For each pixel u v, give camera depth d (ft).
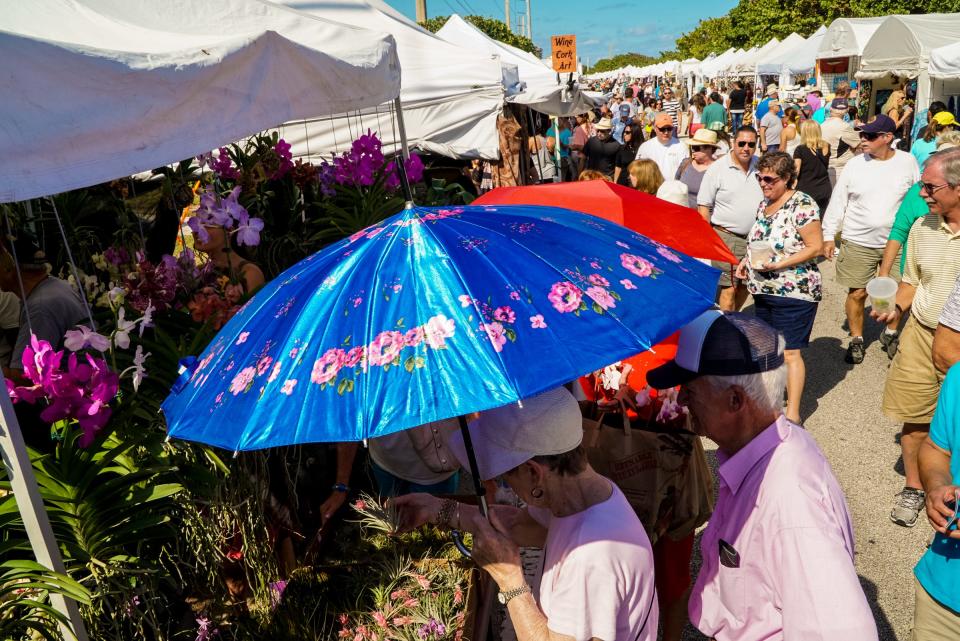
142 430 6.90
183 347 7.63
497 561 5.82
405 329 4.58
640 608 5.69
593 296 4.81
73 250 11.96
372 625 7.79
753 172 18.51
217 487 7.09
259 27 10.99
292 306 5.08
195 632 6.93
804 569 5.22
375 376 4.42
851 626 5.01
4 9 7.56
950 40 48.44
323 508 9.25
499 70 25.03
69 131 5.77
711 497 8.79
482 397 4.19
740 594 5.79
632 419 8.38
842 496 5.66
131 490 6.53
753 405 5.70
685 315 4.96
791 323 15.39
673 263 5.56
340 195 15.98
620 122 57.77
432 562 8.67
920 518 12.92
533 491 5.87
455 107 25.32
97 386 6.06
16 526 6.40
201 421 4.81
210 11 10.60
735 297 19.43
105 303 9.03
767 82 100.73
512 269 4.88
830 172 40.11
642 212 10.40
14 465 5.36
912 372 12.09
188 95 7.25
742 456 5.75
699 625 6.34
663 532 8.38
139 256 8.74
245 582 7.59
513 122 28.02
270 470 8.36
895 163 18.37
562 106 39.60
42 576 5.52
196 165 13.50
